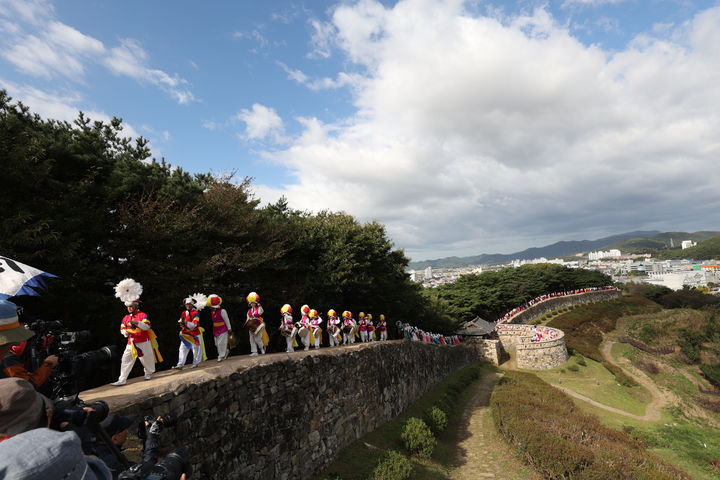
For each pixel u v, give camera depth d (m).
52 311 12.05
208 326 17.33
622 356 50.44
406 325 30.03
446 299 59.38
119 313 13.08
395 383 19.75
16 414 1.96
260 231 19.41
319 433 12.12
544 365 41.22
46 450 1.36
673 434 26.17
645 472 14.15
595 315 68.50
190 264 15.61
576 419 20.39
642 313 75.88
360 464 12.41
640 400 35.75
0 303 3.51
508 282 76.06
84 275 12.42
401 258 35.12
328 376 13.33
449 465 15.05
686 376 45.16
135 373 14.39
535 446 14.84
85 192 12.90
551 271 88.25
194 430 7.58
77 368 5.11
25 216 10.26
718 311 73.31
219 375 8.58
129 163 15.23
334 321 18.89
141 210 14.12
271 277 21.11
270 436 9.84
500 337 53.12
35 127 12.83
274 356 11.46
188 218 15.27
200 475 7.52
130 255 14.33
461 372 35.28
